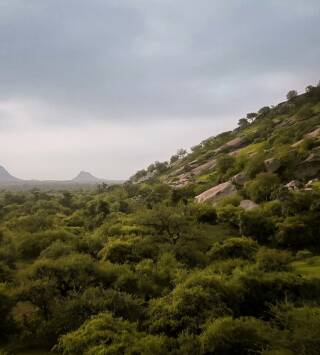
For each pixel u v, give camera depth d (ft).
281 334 100.22
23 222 310.45
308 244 207.82
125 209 352.69
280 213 236.84
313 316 101.55
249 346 102.06
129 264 183.42
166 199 373.61
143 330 123.03
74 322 126.41
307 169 310.04
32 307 153.48
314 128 436.35
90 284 155.12
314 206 221.05
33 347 122.83
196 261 187.01
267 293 134.21
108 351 102.42
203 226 261.85
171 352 105.81
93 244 219.82
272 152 383.24
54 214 385.70
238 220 239.71
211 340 102.89
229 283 133.28
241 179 340.18
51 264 155.12
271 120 628.28
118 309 130.72
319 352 91.40
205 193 351.67
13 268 208.03
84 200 492.13
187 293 124.36
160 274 161.68
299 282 137.08
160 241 219.00
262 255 162.50
